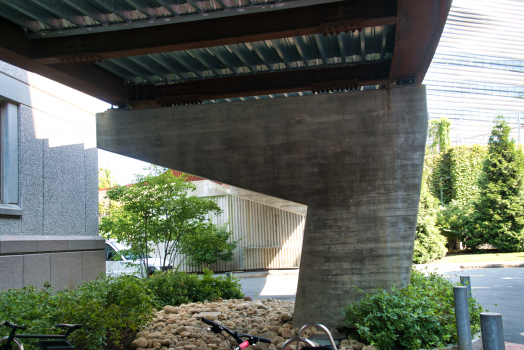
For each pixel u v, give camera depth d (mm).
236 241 23188
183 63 8258
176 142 8523
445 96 42469
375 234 7680
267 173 8117
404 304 6566
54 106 11625
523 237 25062
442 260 23219
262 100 8297
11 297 6688
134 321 6504
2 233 9500
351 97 8039
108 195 13367
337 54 8359
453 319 6574
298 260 23047
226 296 12258
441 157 32094
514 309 9906
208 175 8297
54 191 11430
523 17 36875
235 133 8328
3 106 10031
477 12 36750
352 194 7824
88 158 13117
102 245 13203
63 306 6488
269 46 7883
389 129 7879
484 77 41719
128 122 8727
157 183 13117
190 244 13906
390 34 7547
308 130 8102
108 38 7004
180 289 11500
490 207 26547
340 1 6273
